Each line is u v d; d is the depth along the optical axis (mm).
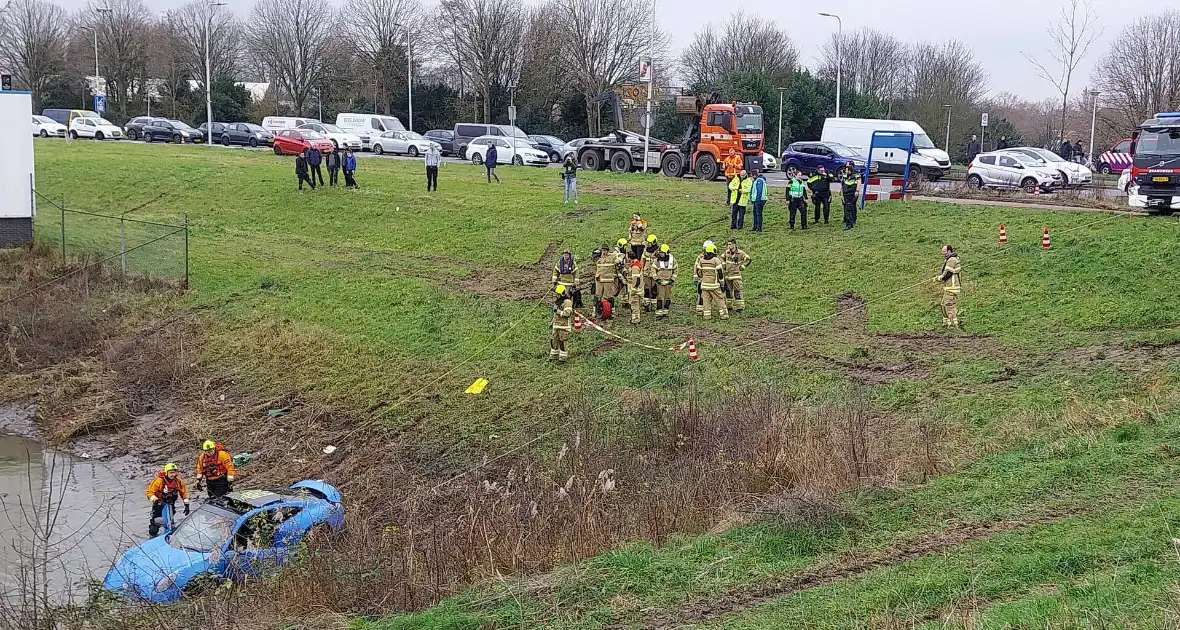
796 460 13828
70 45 88125
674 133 59156
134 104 85562
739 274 23203
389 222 34875
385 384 21578
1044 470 12633
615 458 15172
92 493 18109
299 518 14203
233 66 90875
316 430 20219
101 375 23984
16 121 33250
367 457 18750
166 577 12773
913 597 9289
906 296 22969
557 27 71250
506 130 55094
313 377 22422
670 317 23281
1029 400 16781
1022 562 9781
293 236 34719
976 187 36344
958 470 13258
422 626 9812
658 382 19766
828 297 23703
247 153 52438
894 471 13398
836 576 10211
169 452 20094
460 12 74062
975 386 17969
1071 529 10570
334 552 12188
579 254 29156
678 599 9961
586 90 69250
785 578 10250
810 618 9086
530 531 12148
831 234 27766
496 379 20984
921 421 16031
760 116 41781
